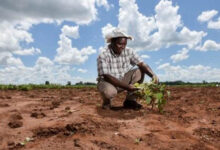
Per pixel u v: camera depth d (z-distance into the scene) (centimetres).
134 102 534
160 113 504
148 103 496
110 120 436
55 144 327
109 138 346
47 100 743
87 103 647
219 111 528
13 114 484
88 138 343
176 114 501
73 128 375
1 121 441
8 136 371
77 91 1195
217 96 795
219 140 361
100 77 514
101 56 490
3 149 327
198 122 444
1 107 584
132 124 416
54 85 1476
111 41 499
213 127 415
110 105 523
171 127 411
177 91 1101
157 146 327
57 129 379
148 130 389
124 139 346
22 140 356
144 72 525
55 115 490
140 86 488
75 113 494
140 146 326
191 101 691
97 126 395
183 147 327
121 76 512
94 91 1202
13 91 1103
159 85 505
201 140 358
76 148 310
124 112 499
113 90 496
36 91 1147
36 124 424
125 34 481
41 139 355
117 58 507
